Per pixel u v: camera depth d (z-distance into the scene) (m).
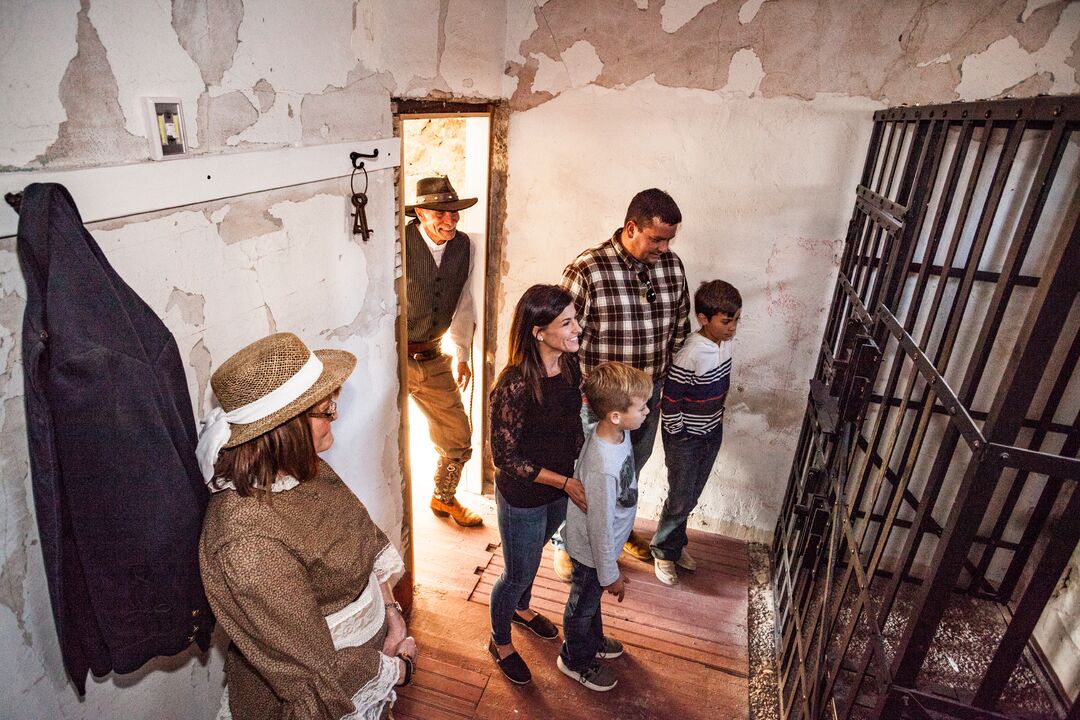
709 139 2.59
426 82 2.15
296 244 1.58
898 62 2.28
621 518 1.91
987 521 2.65
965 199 1.39
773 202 2.59
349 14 1.66
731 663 2.41
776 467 2.98
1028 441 2.43
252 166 1.36
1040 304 0.84
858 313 2.07
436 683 2.26
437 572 2.83
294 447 1.15
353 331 1.92
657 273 2.42
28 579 1.02
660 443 3.09
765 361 2.82
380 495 2.26
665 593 2.76
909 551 1.26
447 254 2.72
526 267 3.04
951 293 2.39
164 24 1.11
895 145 2.40
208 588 1.08
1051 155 0.98
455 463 3.07
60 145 0.95
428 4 2.07
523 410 1.75
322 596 1.27
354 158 1.76
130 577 1.03
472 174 2.94
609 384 1.69
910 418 2.64
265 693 1.25
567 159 2.80
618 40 2.57
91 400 0.92
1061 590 2.44
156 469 1.00
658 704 2.22
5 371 0.93
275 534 1.11
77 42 0.96
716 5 2.41
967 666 2.42
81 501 0.95
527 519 1.89
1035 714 2.27
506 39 2.70
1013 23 2.11
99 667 1.08
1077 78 2.09
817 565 2.14
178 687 1.40
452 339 3.05
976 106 1.40
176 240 1.21
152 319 1.04
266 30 1.37
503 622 2.17
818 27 2.32
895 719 1.19
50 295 0.87
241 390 1.09
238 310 1.41
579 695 2.24
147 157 1.11
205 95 1.23
